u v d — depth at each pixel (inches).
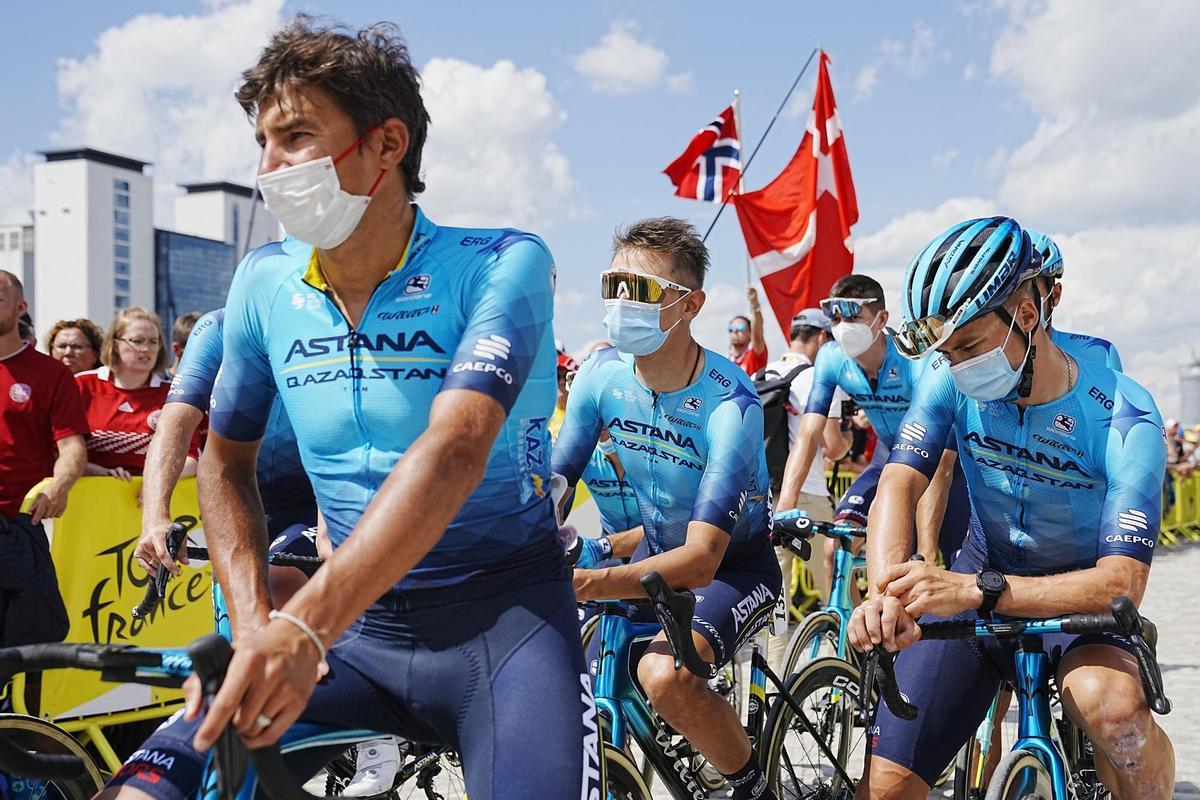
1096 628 72.9
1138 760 79.2
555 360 64.4
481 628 61.3
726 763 103.5
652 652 101.0
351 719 64.1
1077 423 87.3
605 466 120.0
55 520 142.3
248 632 57.9
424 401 59.0
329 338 60.6
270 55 55.9
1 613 132.8
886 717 90.4
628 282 104.5
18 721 105.4
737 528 113.7
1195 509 591.8
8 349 141.3
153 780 57.4
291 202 56.0
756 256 318.7
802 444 183.3
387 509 48.9
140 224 4018.2
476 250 59.7
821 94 321.4
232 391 64.3
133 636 149.9
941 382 95.6
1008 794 79.4
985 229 81.9
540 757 57.3
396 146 58.1
